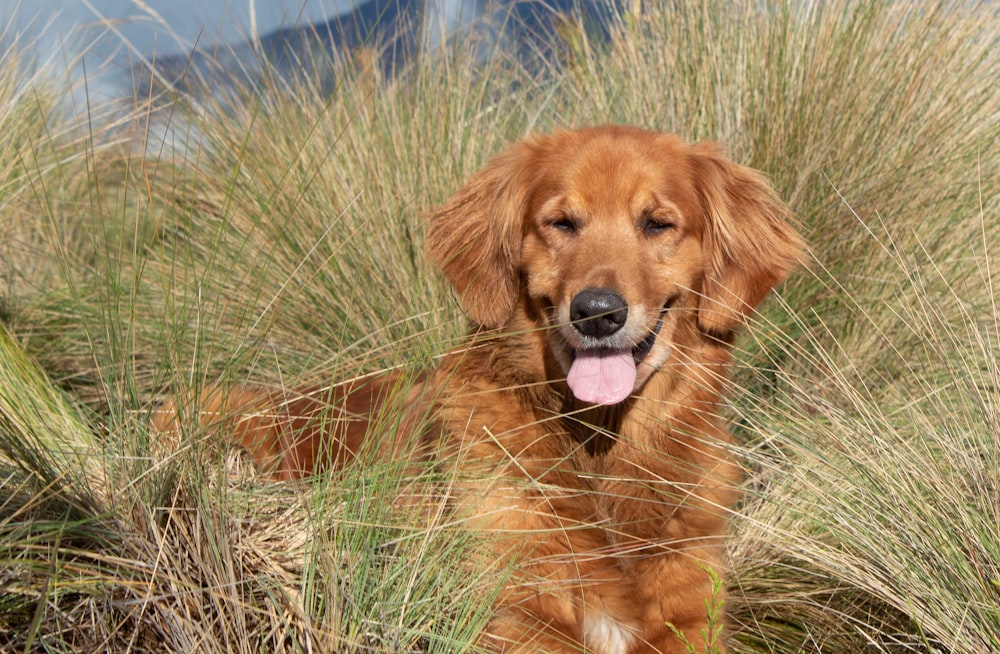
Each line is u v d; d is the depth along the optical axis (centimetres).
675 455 122
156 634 101
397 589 106
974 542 109
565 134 127
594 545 119
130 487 104
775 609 123
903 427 124
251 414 115
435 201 161
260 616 103
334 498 110
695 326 125
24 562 96
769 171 161
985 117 166
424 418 118
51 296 156
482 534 114
